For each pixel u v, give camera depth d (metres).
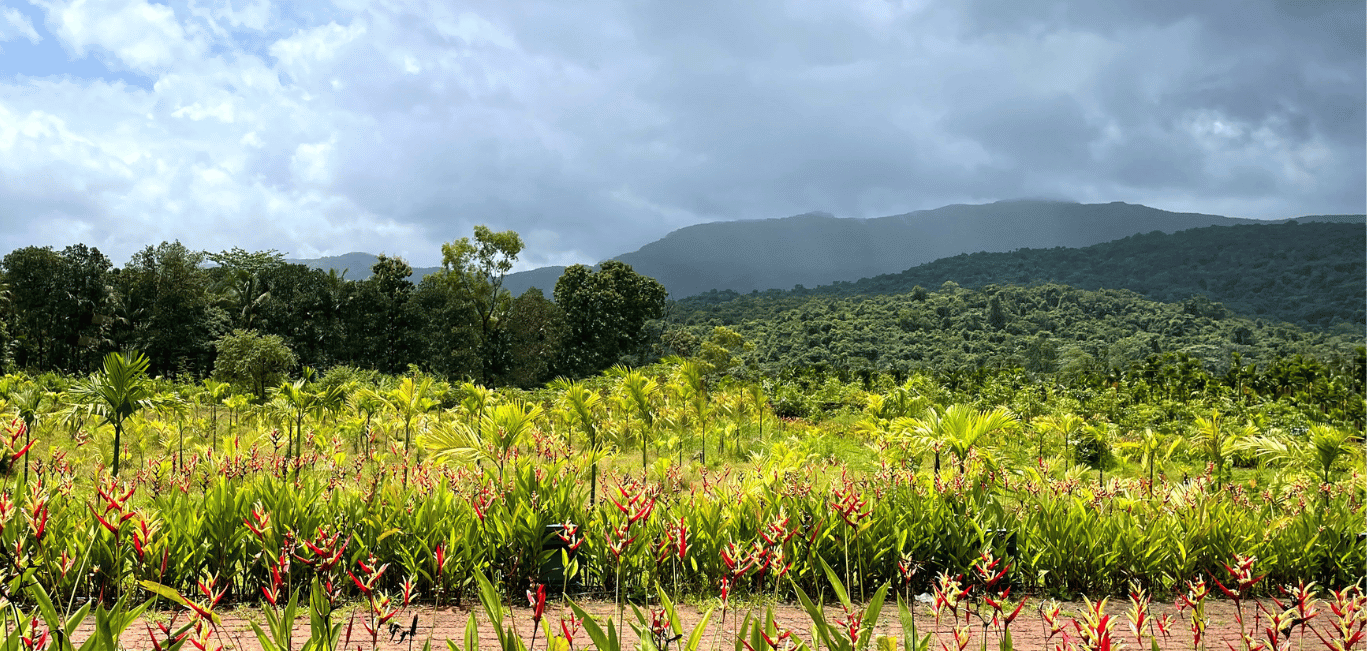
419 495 4.56
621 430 11.69
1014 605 4.08
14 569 3.07
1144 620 2.09
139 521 3.00
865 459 11.05
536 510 4.36
